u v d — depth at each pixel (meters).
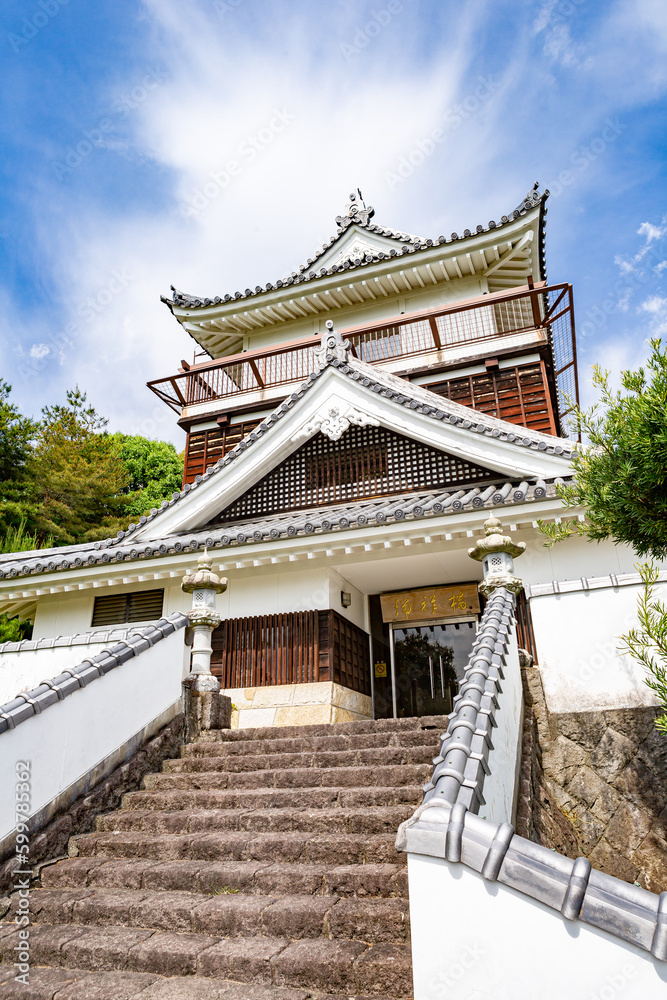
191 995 2.97
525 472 9.38
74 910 3.80
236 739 6.18
